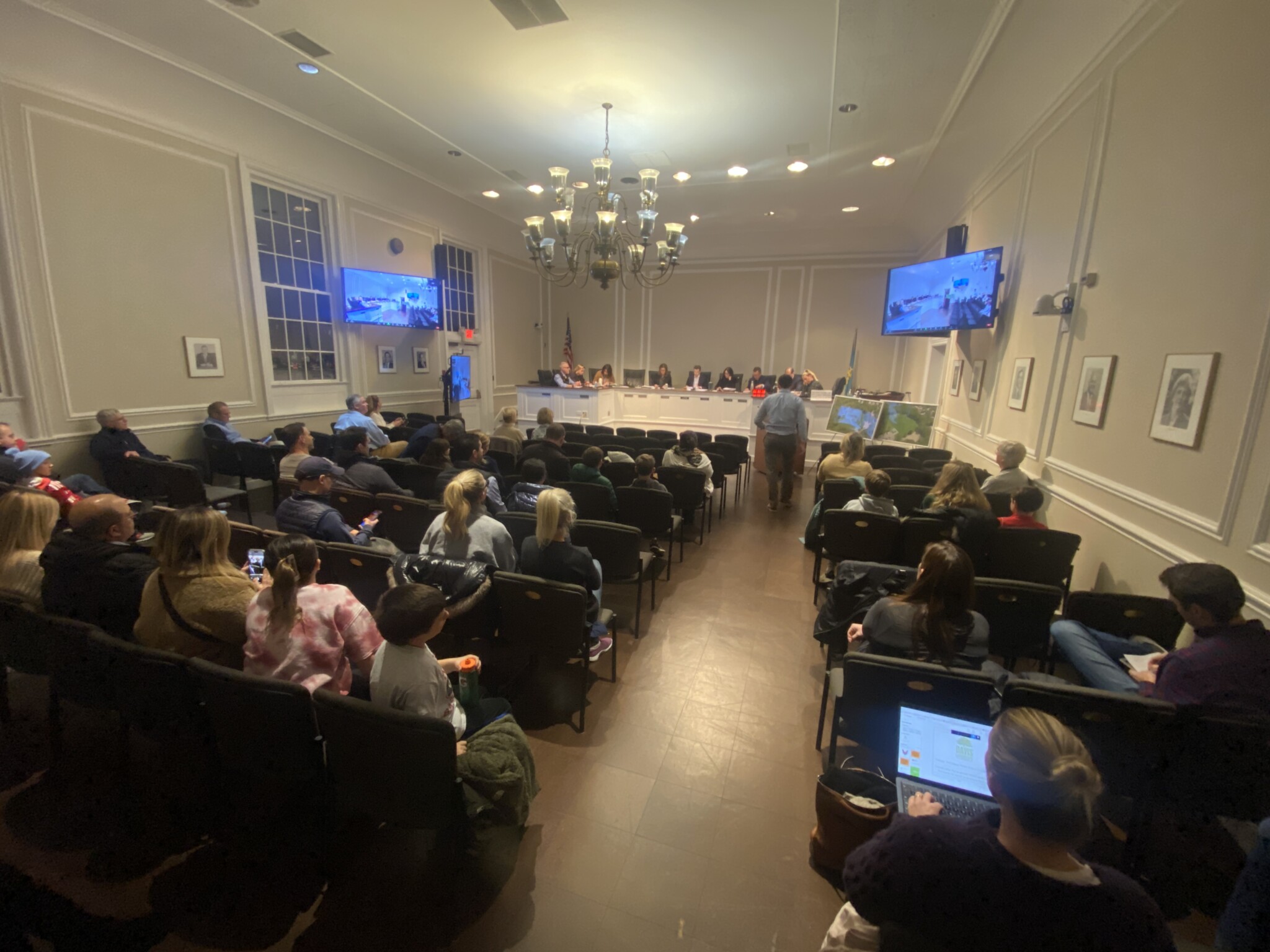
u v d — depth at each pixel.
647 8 3.59
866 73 4.19
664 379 10.27
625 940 1.50
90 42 4.13
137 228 4.72
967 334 5.88
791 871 1.72
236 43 4.23
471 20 3.78
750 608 3.54
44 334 4.21
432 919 1.54
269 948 1.45
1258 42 2.07
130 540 2.29
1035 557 2.86
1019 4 3.19
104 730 2.21
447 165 6.89
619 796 2.00
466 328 9.20
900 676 1.66
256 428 5.90
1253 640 1.50
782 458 5.90
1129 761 1.51
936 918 0.82
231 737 1.58
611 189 7.46
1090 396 3.21
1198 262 2.36
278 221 6.02
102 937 1.45
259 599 1.71
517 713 2.45
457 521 2.47
